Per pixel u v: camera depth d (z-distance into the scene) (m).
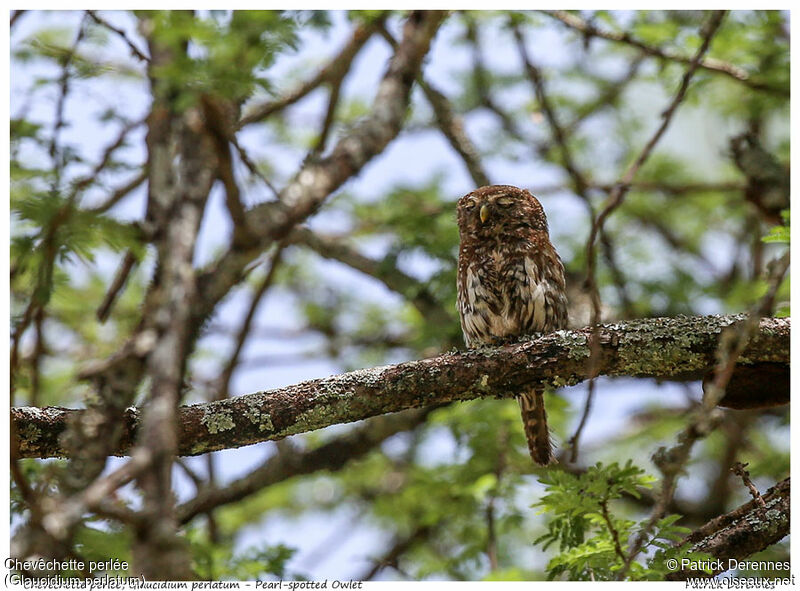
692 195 15.95
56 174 8.23
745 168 13.35
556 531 7.96
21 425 7.81
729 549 7.79
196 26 7.37
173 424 5.13
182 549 4.90
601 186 13.26
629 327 8.23
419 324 14.80
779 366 8.24
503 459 12.11
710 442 15.15
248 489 12.13
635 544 6.46
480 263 11.05
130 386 6.16
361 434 12.66
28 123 8.70
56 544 5.23
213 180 6.58
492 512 11.22
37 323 8.47
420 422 12.83
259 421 8.09
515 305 10.91
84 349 13.36
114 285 8.20
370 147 8.72
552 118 12.62
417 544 13.62
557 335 8.30
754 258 15.01
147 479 4.89
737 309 13.80
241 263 7.12
